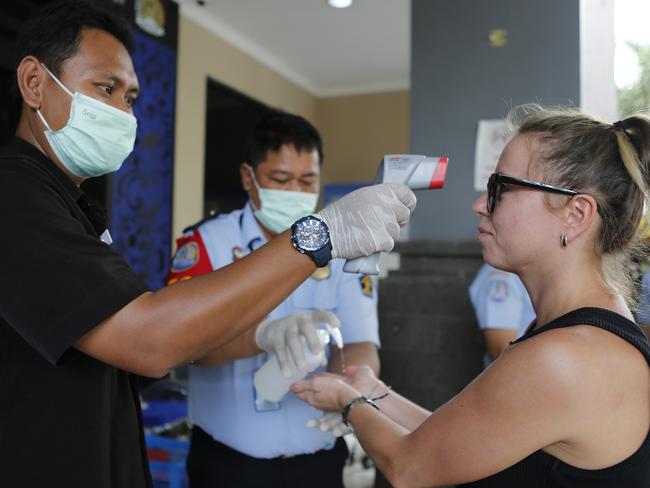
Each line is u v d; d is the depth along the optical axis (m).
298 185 1.56
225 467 1.44
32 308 0.77
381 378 3.16
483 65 3.05
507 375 0.76
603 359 0.73
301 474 1.44
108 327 0.78
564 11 2.94
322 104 6.56
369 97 6.39
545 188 0.81
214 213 1.65
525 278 0.88
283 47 5.23
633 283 0.91
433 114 3.12
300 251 0.82
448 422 0.80
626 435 0.73
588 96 3.07
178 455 2.16
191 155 4.45
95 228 1.06
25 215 0.80
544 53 2.97
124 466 0.96
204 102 4.60
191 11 4.38
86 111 0.96
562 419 0.72
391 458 0.88
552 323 0.78
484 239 0.91
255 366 1.44
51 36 0.95
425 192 3.13
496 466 0.76
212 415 1.47
